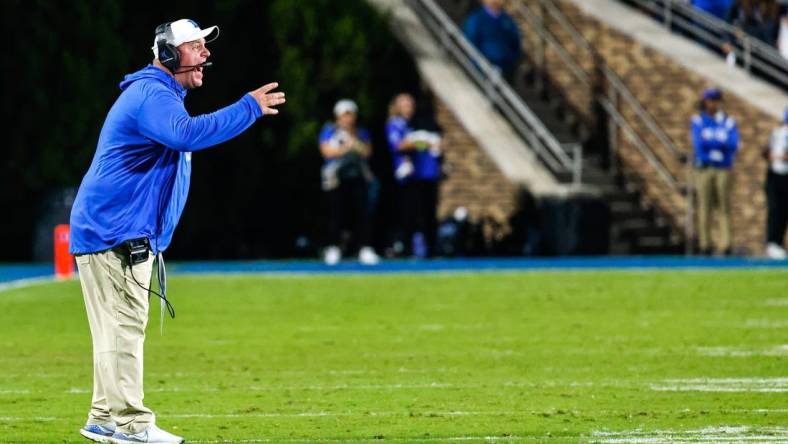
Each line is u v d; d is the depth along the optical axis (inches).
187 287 2861.7
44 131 3676.2
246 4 3973.9
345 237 3988.7
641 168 4170.8
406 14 4148.6
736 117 4195.4
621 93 4202.8
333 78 3998.5
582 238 3826.3
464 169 3973.9
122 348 1206.3
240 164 3941.9
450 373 1694.1
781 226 3828.7
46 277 3169.3
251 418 1376.7
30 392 1566.2
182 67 1230.3
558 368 1729.8
